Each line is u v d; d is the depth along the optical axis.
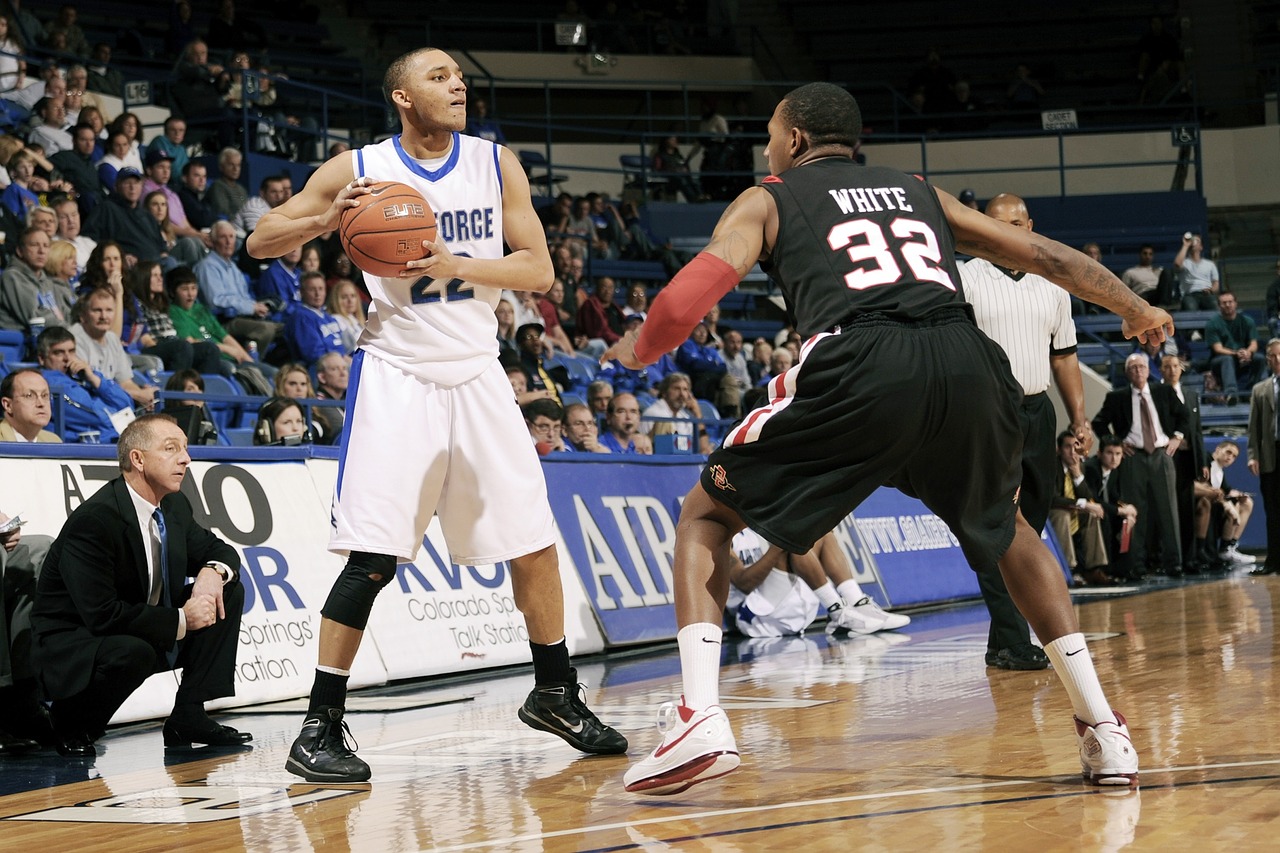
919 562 16.33
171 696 8.38
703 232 31.98
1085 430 9.61
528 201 6.20
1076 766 5.16
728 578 4.92
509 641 10.73
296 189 24.58
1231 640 9.84
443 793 5.31
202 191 21.27
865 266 4.82
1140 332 5.17
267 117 24.98
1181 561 20.38
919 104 35.84
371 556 5.84
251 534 9.20
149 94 23.95
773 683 8.77
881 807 4.54
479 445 6.00
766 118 35.84
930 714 6.91
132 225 18.39
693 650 4.75
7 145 18.23
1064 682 4.89
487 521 6.02
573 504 12.06
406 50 35.97
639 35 37.56
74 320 13.63
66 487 8.25
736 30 39.38
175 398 13.02
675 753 4.62
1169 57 36.94
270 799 5.39
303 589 9.38
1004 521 4.96
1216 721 6.09
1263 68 36.03
